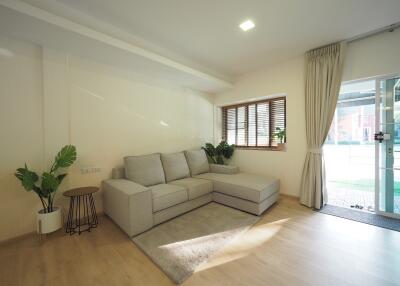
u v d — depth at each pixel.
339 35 2.49
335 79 2.71
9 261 1.72
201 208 2.88
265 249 1.85
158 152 3.52
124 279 1.49
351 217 2.53
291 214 2.66
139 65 2.86
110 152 2.87
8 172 2.05
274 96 3.68
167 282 1.46
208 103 4.56
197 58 3.18
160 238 2.06
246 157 4.11
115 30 2.27
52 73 2.30
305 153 3.16
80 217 2.52
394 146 2.48
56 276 1.53
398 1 1.84
